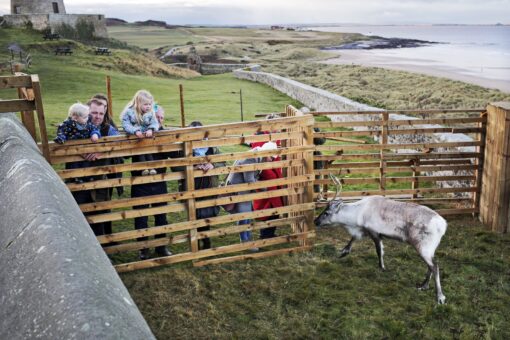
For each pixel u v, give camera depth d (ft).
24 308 5.98
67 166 21.58
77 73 110.93
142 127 21.22
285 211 24.26
